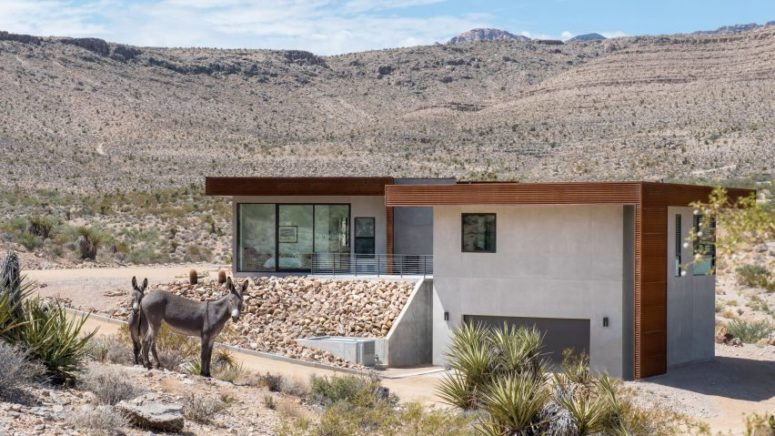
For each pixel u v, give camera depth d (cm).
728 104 16888
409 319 3136
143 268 4888
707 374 2962
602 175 13088
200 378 1927
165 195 9731
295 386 2153
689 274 3156
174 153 15200
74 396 1498
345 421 1733
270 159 14775
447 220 3067
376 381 2298
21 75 19412
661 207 2878
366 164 14375
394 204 3025
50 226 5622
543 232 2953
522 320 2994
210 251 6284
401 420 1822
